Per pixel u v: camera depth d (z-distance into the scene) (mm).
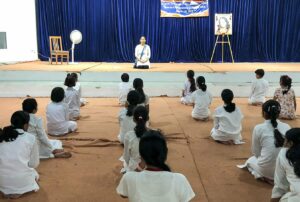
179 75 7703
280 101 5215
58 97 4176
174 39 10414
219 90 7242
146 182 1679
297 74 7652
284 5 10266
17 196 2656
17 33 9570
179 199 1691
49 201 2629
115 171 3174
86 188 2850
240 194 2742
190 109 5883
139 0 10148
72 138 4145
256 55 10477
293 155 2025
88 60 10461
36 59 10188
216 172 3180
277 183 2229
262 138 2879
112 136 4238
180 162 3426
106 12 10227
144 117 2826
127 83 6156
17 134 2666
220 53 10500
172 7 10203
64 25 10219
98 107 6031
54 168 3256
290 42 10477
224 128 3934
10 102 6520
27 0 9727
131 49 10406
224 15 10078
